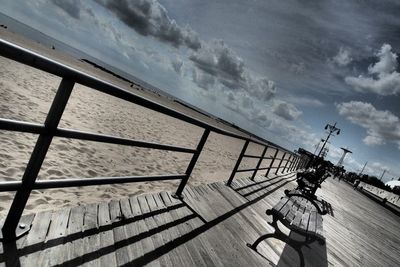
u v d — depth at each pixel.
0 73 12.59
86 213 2.54
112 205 2.88
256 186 7.09
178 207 3.60
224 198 4.87
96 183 2.27
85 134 1.99
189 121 3.08
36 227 2.09
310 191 6.95
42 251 1.89
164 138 13.20
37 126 1.68
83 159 6.09
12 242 1.86
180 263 2.46
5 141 5.55
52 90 13.59
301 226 3.80
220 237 3.31
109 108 15.57
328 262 4.05
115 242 2.33
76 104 12.79
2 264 1.67
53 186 1.96
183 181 3.86
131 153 8.03
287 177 12.11
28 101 9.67
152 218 3.01
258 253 3.34
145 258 2.31
